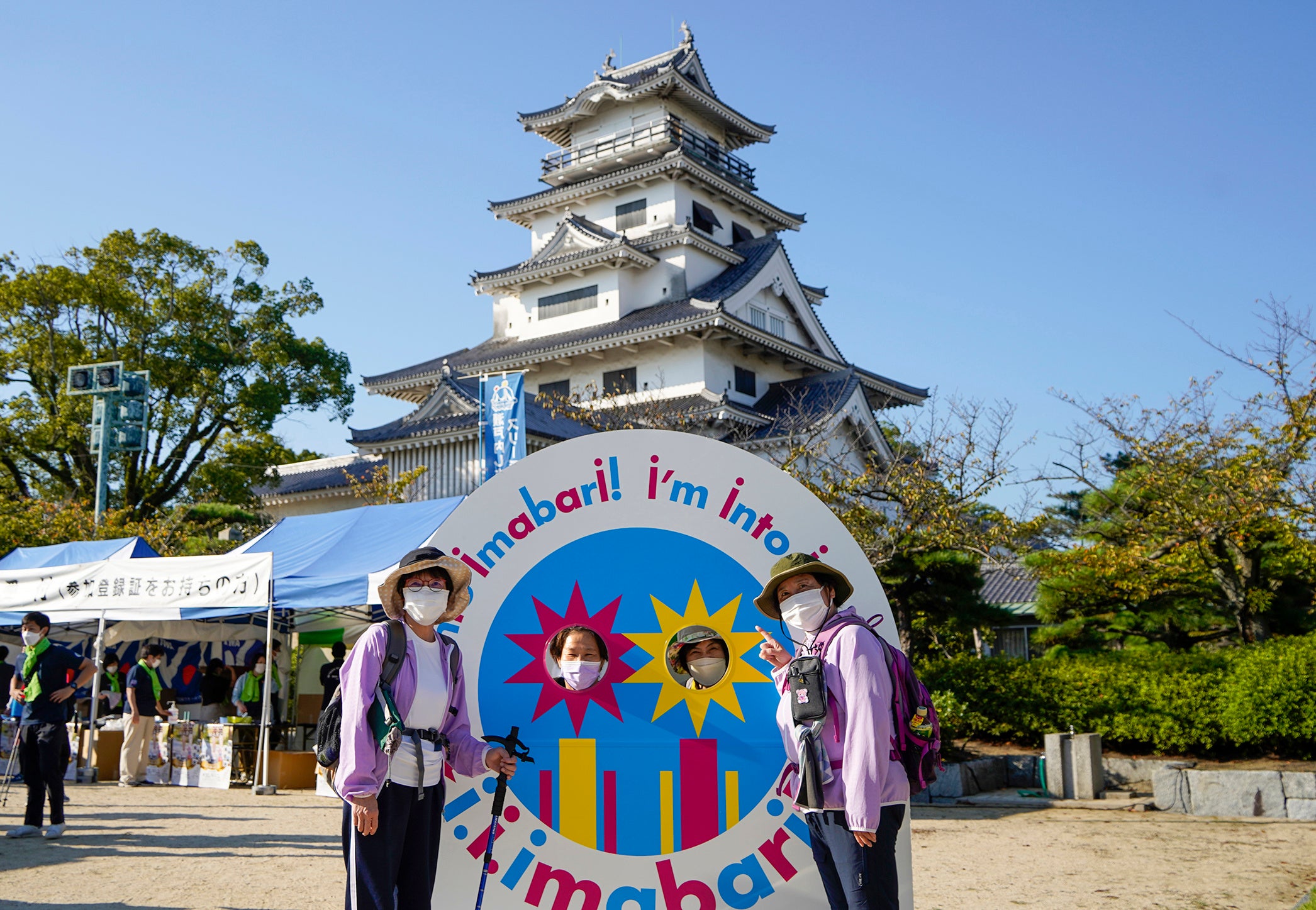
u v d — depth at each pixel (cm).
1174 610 1605
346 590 1106
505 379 1916
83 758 1297
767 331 3653
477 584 386
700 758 377
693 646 389
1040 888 605
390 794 331
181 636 1479
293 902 561
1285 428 1255
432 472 3266
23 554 1495
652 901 368
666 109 4219
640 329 3466
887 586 1727
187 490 3309
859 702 315
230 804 1031
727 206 4325
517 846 371
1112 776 1088
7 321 3047
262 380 3272
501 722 378
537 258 4069
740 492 393
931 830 845
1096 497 1546
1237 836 803
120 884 610
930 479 1453
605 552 392
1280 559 1391
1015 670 1244
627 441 397
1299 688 1009
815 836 339
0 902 558
